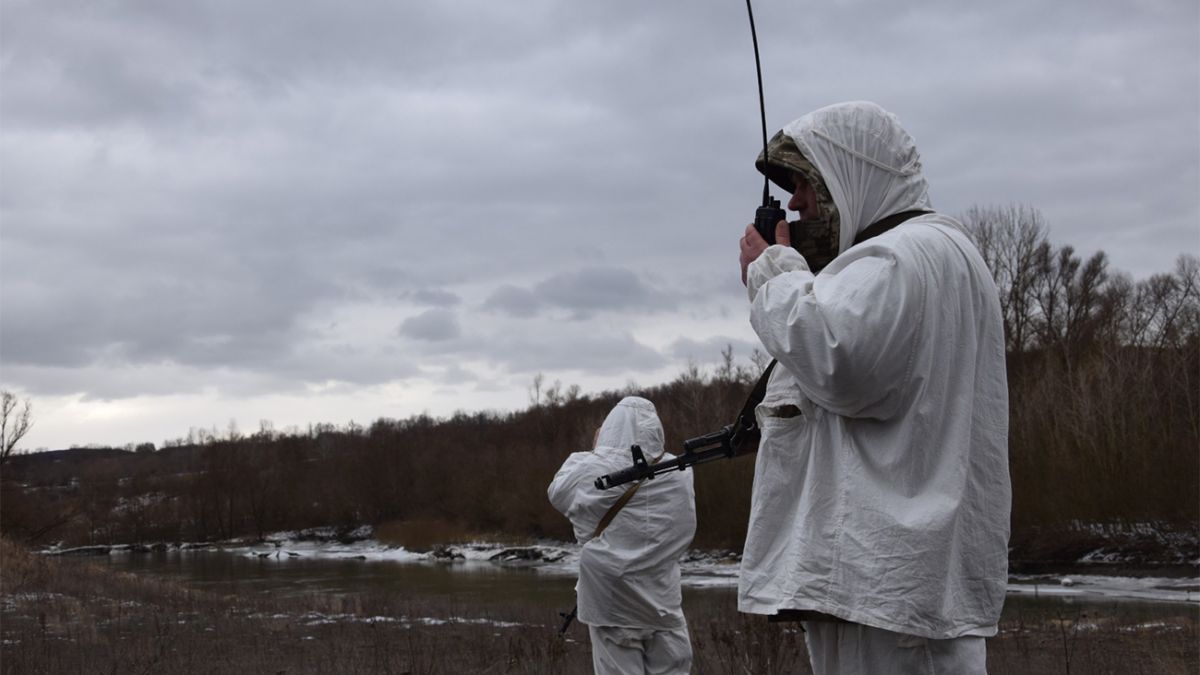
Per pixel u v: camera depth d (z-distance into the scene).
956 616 2.40
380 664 11.95
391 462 82.25
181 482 97.19
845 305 2.39
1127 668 11.34
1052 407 38.19
